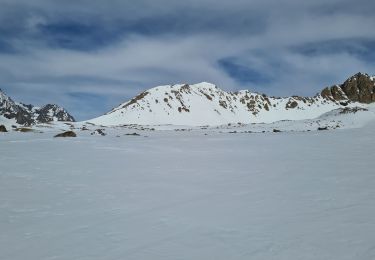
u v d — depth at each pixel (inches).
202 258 293.7
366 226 348.2
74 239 345.7
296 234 335.3
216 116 6082.7
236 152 1001.5
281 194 492.1
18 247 330.3
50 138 1505.9
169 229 364.8
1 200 486.6
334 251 293.6
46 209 445.4
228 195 497.7
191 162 816.9
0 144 1202.6
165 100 5925.2
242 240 327.9
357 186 528.7
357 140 1280.8
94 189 548.1
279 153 961.5
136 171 700.0
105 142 1322.6
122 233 357.7
